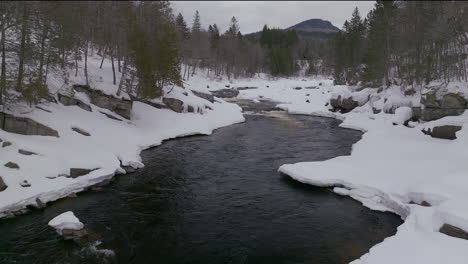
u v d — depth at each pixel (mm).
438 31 40062
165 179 21672
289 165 23016
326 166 22703
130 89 37656
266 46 140500
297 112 52781
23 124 21547
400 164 21797
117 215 16406
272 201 18516
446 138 25562
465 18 36781
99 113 30266
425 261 11047
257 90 82250
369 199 18281
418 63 41844
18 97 22312
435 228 13227
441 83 35562
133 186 20297
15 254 12766
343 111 50906
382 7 60906
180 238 14461
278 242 14297
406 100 38562
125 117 32844
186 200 18484
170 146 30281
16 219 15336
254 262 12812
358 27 83250
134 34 35250
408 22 48219
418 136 27781
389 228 15547
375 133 31719
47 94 25484
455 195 15125
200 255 13227
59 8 27344
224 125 41500
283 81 108250
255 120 46156
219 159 26500
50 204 17125
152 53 36594
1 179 16406
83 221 15594
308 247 13922
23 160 18312
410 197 16828
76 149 22094
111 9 38906
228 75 106000
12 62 23859
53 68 27766
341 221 16250
